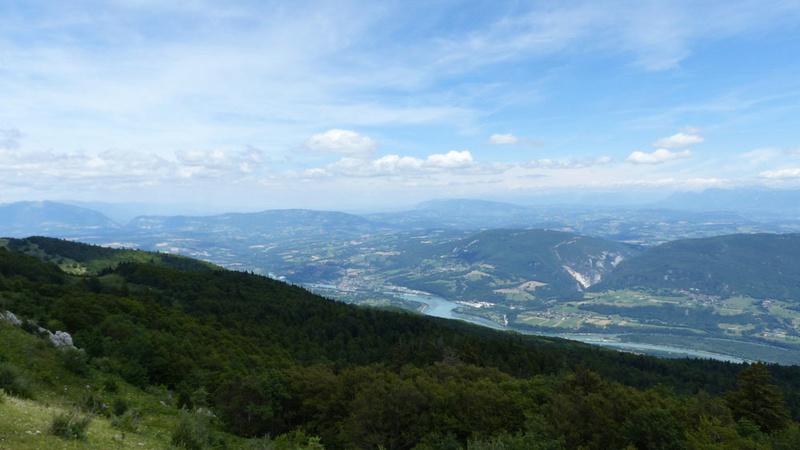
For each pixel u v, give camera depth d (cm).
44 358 5088
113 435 2686
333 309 18838
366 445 5328
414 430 5525
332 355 13788
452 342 14875
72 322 7969
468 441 4853
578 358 17500
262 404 5978
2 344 4869
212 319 13175
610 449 4541
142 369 6481
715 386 16312
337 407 6388
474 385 6850
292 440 4684
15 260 12500
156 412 4975
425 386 6369
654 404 5109
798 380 18762
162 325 10350
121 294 12681
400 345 13062
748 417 6719
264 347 12194
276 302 18025
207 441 3541
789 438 4506
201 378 7350
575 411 5272
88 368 5456
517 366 13412
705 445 3897
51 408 2947
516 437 4569
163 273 17962
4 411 2244
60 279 12575
